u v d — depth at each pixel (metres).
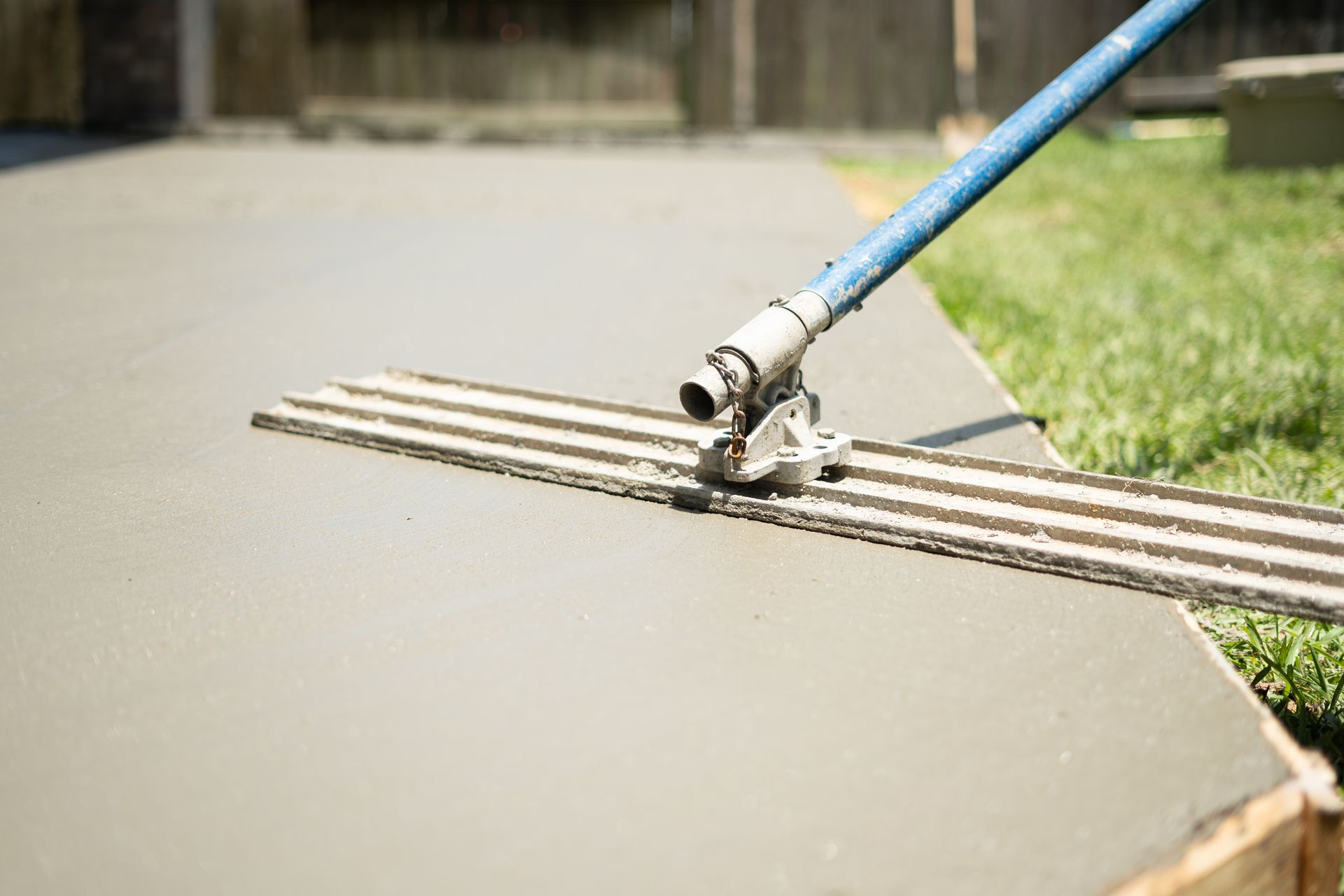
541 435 2.27
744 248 4.94
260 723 1.37
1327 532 1.71
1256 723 1.33
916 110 9.65
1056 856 1.12
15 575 1.78
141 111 9.97
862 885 1.09
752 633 1.57
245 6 9.78
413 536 1.92
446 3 9.74
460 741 1.33
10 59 10.07
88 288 4.04
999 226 5.78
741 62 9.60
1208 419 2.84
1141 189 6.59
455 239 5.10
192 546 1.88
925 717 1.36
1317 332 3.58
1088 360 3.36
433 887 1.10
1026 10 9.52
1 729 1.37
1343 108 6.42
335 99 9.95
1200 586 1.64
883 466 2.03
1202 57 9.95
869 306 3.79
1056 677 1.44
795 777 1.25
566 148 9.75
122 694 1.44
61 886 1.11
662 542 1.88
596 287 4.10
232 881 1.11
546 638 1.56
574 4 9.69
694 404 1.90
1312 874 1.20
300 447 2.40
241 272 4.32
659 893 1.09
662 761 1.28
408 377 2.65
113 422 2.58
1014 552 1.76
